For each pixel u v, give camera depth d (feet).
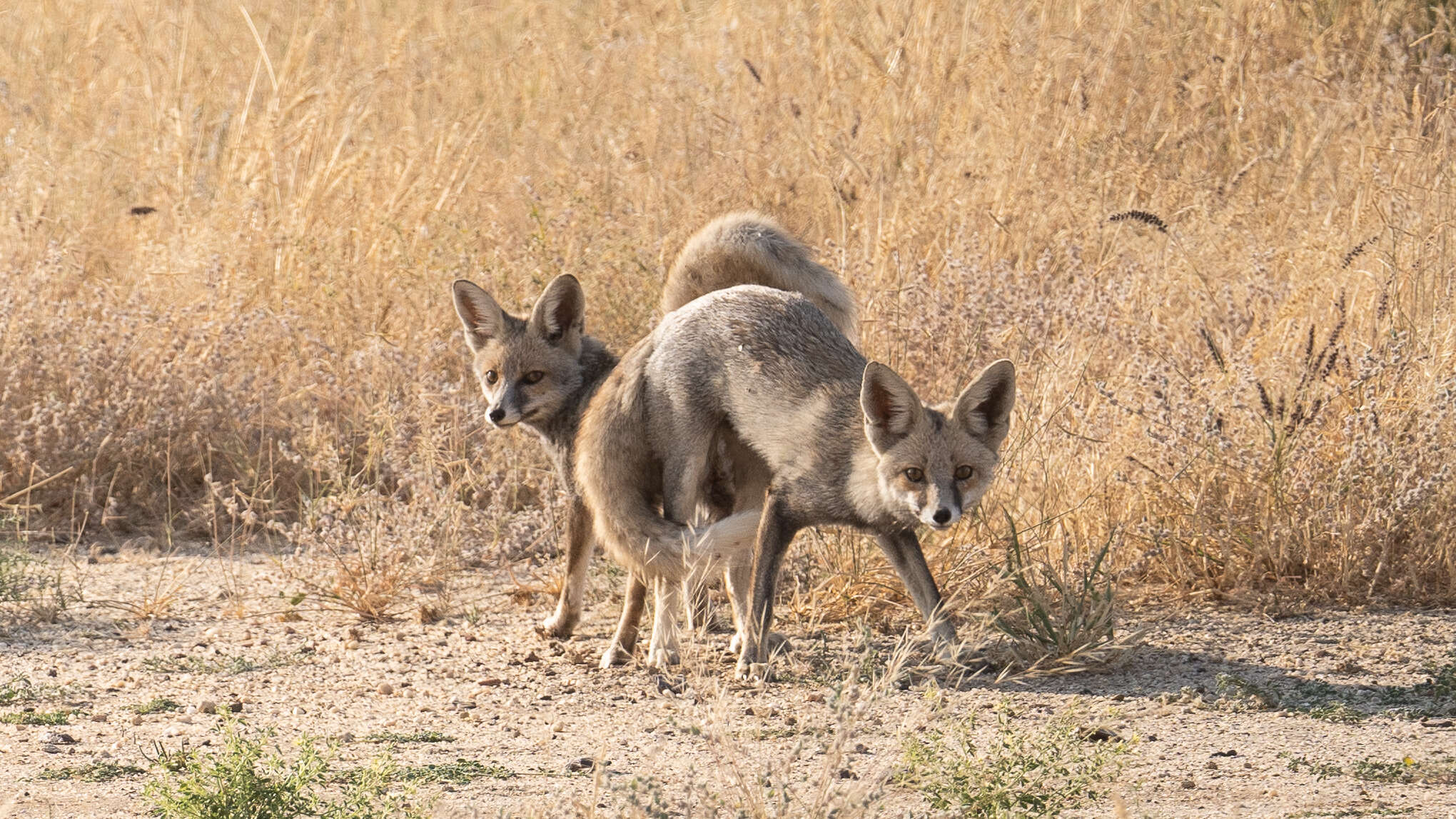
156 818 24.12
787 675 35.99
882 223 59.21
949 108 69.31
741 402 36.17
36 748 29.55
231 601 44.50
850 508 34.68
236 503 50.11
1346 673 35.65
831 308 41.24
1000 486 44.16
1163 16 77.41
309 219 66.80
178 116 75.36
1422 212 51.80
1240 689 33.71
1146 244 59.98
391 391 53.78
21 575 43.52
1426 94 64.23
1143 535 43.86
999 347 48.29
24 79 86.07
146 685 35.68
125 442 53.01
